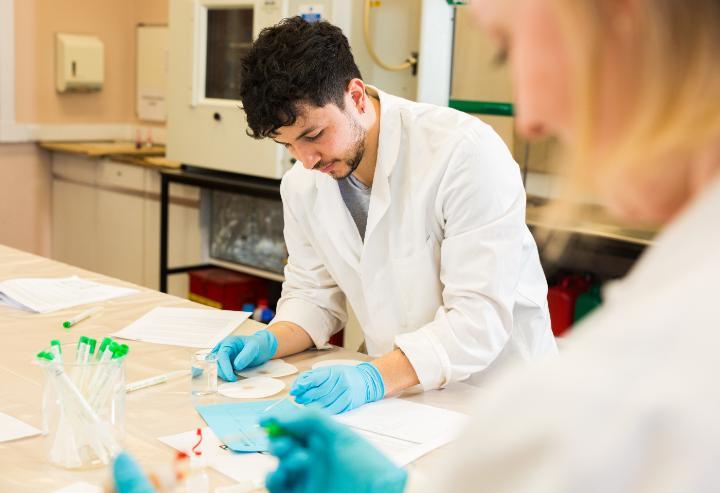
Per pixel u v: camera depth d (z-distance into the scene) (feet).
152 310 6.30
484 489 1.27
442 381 4.73
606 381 1.21
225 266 12.09
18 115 14.17
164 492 2.70
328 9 9.57
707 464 1.10
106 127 15.24
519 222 4.91
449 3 8.88
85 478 3.52
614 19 1.32
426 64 9.18
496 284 4.79
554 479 1.18
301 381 4.40
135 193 13.16
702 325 1.18
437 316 4.99
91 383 3.63
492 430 1.29
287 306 5.79
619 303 1.35
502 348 5.01
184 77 11.29
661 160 1.32
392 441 4.03
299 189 5.67
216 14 10.93
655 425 1.15
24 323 5.88
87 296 6.61
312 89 4.65
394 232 5.25
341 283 5.70
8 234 14.44
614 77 1.33
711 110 1.27
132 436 3.99
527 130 1.49
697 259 1.27
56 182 14.73
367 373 4.58
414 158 5.18
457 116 5.24
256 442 3.91
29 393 4.51
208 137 11.12
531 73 1.42
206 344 5.51
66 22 14.48
